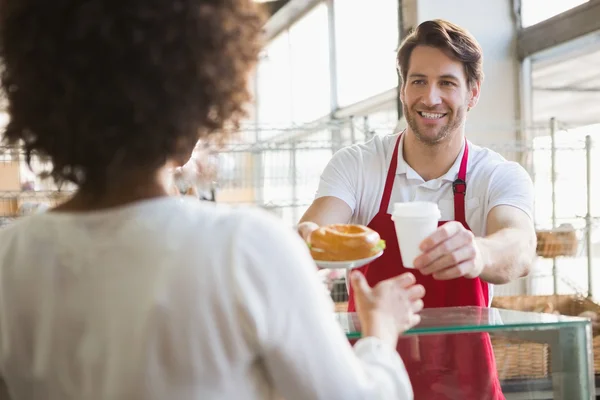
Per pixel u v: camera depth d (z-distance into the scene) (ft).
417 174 6.13
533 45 12.82
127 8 2.36
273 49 28.17
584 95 11.98
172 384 2.35
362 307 2.89
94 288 2.45
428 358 3.69
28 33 2.44
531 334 3.68
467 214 6.04
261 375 2.50
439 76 5.82
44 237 2.60
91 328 2.45
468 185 6.05
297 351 2.36
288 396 2.44
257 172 16.83
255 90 2.82
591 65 11.77
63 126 2.45
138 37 2.34
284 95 27.04
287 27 25.85
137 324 2.36
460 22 13.19
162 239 2.42
